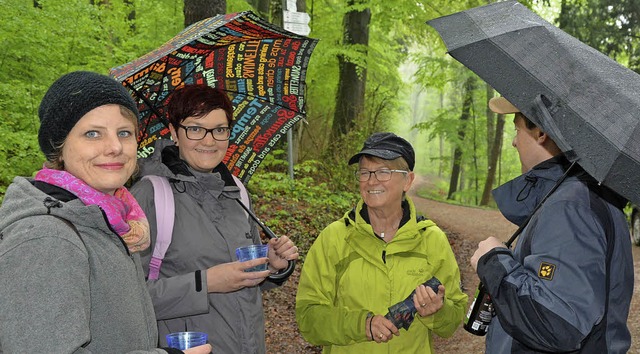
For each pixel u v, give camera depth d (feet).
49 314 4.52
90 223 5.19
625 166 6.01
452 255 9.83
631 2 67.51
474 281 31.12
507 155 121.49
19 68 27.63
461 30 7.61
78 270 4.80
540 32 7.11
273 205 33.32
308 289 9.77
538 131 7.32
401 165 9.45
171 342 5.92
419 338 9.46
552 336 6.32
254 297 8.83
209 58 9.40
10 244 4.66
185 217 8.35
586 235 6.52
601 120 6.27
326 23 57.82
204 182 8.54
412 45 83.05
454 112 110.52
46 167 5.61
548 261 6.51
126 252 5.57
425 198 102.53
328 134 56.90
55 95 5.39
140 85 8.91
